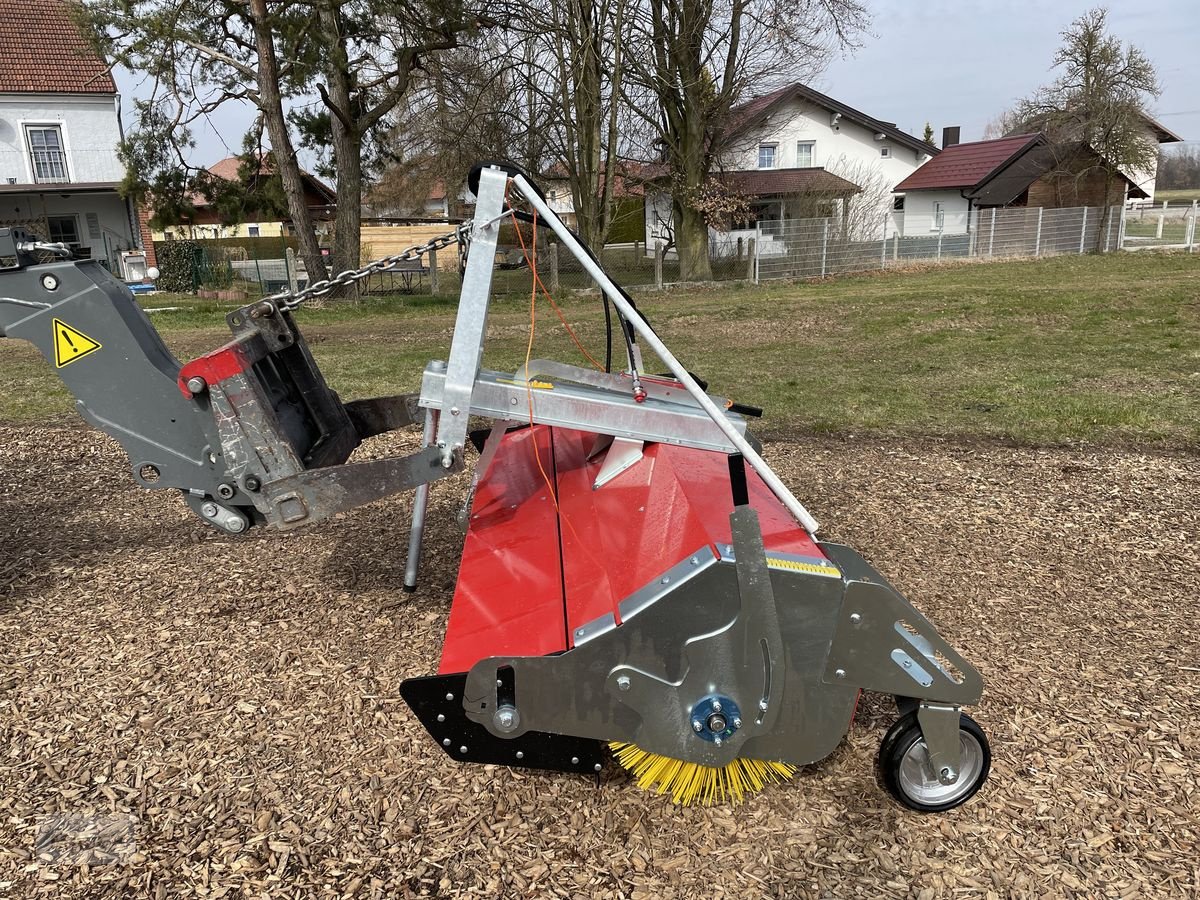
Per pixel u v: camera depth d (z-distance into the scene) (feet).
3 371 34.06
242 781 9.32
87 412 9.34
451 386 8.64
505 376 10.02
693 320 49.24
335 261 69.36
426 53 65.31
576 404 8.91
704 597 7.55
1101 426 23.61
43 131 89.10
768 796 9.07
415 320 54.39
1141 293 49.98
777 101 94.58
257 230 143.74
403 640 12.26
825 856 8.27
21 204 89.35
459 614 8.68
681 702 7.82
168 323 53.72
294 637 12.39
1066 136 89.40
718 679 7.75
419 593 13.76
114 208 92.53
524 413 8.93
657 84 71.36
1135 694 11.00
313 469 9.64
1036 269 74.69
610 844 8.41
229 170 165.68
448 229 112.78
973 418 24.89
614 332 44.80
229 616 13.06
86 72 89.71
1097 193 98.94
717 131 76.43
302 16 59.00
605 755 9.07
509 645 8.05
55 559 15.33
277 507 9.11
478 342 8.63
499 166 8.46
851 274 77.87
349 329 49.93
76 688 11.12
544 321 51.11
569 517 9.98
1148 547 15.71
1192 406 25.41
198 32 60.23
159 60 58.90
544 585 8.78
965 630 12.68
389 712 10.52
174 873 8.04
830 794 9.11
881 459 21.11
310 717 10.44
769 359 36.04
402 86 64.80
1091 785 9.28
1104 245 91.04
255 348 9.64
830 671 7.85
